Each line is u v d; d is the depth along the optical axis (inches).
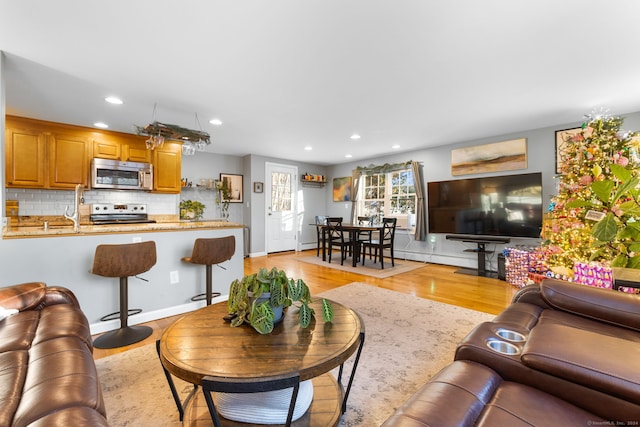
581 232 110.3
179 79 106.3
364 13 71.1
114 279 103.3
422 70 99.9
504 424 32.0
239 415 51.6
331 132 178.9
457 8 69.2
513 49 86.7
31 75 102.2
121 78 105.1
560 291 61.8
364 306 124.3
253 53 89.0
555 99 125.3
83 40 81.4
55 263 92.4
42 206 165.8
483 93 119.2
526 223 169.9
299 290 59.0
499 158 185.8
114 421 58.2
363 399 64.8
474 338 49.1
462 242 207.2
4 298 62.7
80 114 143.6
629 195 86.5
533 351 40.1
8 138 146.2
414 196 236.4
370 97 123.0
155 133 129.0
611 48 85.9
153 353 86.0
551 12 70.5
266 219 263.1
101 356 84.2
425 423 31.4
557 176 145.0
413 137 190.4
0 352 47.4
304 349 48.4
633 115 141.4
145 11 69.7
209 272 115.6
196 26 75.8
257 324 53.8
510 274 160.4
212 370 41.9
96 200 180.1
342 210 295.1
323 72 101.3
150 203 197.8
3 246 84.8
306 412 55.1
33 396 34.6
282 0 66.6
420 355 83.8
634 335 50.2
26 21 72.7
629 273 75.5
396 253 246.8
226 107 134.6
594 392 35.5
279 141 203.3
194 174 236.5
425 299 133.6
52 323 57.5
